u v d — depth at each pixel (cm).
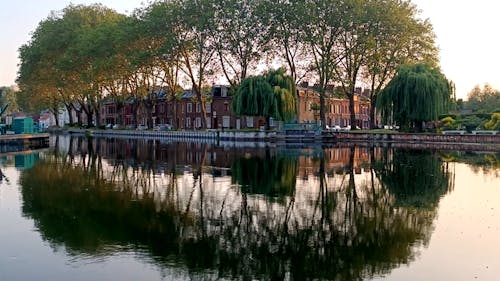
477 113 8181
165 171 3180
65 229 1619
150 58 7731
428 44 7238
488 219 1811
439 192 2395
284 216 1850
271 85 7081
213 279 1184
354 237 1561
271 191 2398
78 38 9162
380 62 7175
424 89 6378
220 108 9969
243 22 7350
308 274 1227
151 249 1409
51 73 9650
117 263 1288
